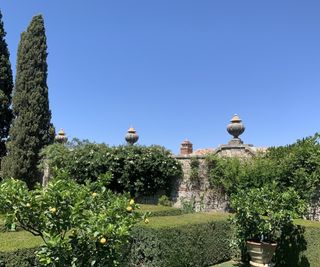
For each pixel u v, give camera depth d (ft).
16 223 12.85
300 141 35.70
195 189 40.88
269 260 24.43
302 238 24.58
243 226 25.18
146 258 21.38
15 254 13.26
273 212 23.59
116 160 43.01
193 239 24.72
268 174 34.81
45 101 57.11
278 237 25.81
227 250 28.96
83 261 13.02
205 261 26.22
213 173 39.27
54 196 12.50
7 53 63.26
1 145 60.54
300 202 24.39
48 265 12.92
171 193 42.50
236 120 40.47
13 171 54.08
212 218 28.30
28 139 54.85
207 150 51.52
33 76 56.65
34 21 57.67
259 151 38.55
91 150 44.47
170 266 21.93
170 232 22.21
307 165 33.58
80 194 12.98
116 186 43.52
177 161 42.39
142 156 42.55
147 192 43.04
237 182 36.70
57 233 12.80
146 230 21.54
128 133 50.31
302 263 24.40
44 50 57.77
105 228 12.62
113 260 13.17
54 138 57.47
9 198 12.28
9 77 62.80
